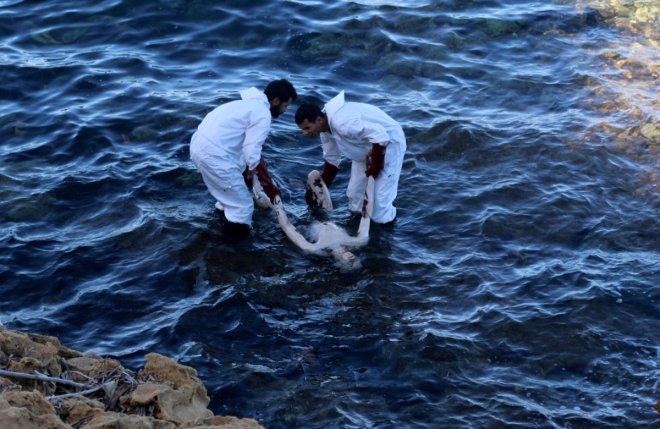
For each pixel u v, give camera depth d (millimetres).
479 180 9383
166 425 5598
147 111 10453
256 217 8844
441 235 8578
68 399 5801
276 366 7004
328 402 6629
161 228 8570
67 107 10547
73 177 9328
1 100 10672
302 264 8172
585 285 7852
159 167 9523
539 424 6434
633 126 10227
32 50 11742
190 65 11500
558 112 10570
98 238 8500
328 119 8305
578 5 13047
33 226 8648
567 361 7043
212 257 8242
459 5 12945
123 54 11656
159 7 12594
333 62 11625
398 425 6418
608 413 6543
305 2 12844
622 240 8500
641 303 7652
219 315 7543
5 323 7438
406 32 12266
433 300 7734
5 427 5102
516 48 11992
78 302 7711
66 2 12773
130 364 6980
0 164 9516
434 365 6988
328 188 9328
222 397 6672
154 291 7844
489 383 6824
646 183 9312
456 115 10484
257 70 11430
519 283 7906
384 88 11117
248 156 8133
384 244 8430
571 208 8922
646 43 12102
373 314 7578
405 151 9211
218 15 12453
